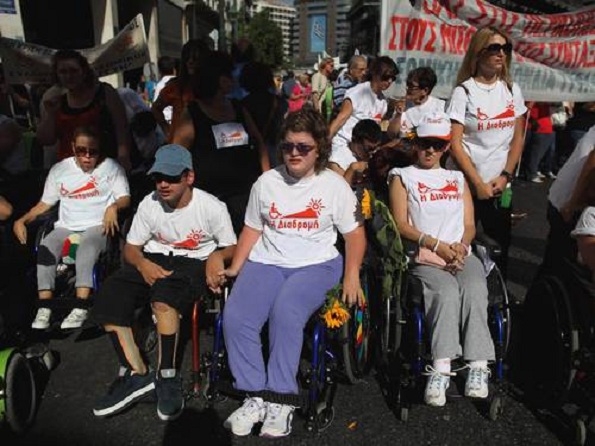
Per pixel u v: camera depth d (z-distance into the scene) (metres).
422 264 2.91
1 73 5.52
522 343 3.17
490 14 4.69
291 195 2.79
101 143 3.76
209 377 2.86
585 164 2.72
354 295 2.74
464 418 2.82
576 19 4.89
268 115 4.23
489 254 2.99
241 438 2.66
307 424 2.67
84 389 3.08
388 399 3.00
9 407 2.53
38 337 3.65
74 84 3.97
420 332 2.70
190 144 3.65
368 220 3.24
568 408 2.88
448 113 3.46
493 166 3.53
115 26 15.23
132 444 2.62
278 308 2.60
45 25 14.23
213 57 3.60
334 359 2.94
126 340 2.86
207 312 3.09
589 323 2.55
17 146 4.34
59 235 3.59
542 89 5.09
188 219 2.98
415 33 4.64
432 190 3.02
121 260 3.73
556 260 3.02
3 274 2.93
